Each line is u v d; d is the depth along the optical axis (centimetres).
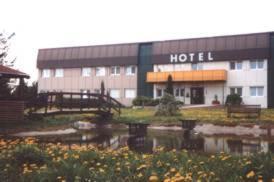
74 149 964
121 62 4781
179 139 1756
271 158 752
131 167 730
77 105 2403
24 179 656
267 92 4069
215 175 682
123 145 1468
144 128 2011
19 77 2058
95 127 2383
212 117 2809
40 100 2155
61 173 650
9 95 2027
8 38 3139
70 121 2308
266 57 4062
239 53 4181
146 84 4669
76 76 5103
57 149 948
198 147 1440
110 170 704
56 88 5225
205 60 4353
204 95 4356
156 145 1486
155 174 660
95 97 2816
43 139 1576
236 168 717
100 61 4916
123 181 637
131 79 4766
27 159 811
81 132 2022
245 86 4175
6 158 807
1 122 1920
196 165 782
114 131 2152
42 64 5294
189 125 2256
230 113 2869
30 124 1975
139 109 3778
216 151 1302
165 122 2573
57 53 5231
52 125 2044
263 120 2548
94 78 4988
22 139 1443
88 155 842
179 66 4497
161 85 4559
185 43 4491
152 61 4638
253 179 644
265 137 1906
